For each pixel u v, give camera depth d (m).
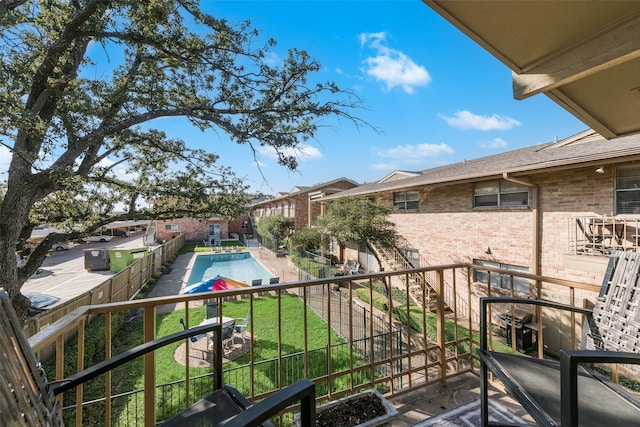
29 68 4.03
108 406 1.41
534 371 1.45
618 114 2.05
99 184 6.41
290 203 24.17
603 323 1.56
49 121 4.38
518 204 7.73
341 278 2.04
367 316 8.48
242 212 8.05
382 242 11.06
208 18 4.44
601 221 6.04
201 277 15.83
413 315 8.50
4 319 0.82
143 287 12.27
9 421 0.71
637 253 1.51
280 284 1.85
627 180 5.72
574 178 6.50
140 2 3.83
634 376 1.98
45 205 6.18
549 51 1.39
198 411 1.27
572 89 1.77
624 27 1.16
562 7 1.13
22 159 4.14
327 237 13.70
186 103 5.64
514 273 2.19
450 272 9.52
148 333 1.50
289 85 5.27
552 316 6.80
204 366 5.91
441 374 2.29
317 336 7.29
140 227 42.75
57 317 5.80
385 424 1.85
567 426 1.01
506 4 1.15
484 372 1.62
